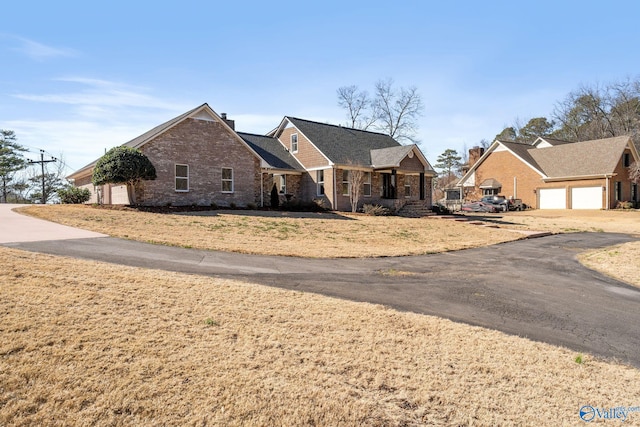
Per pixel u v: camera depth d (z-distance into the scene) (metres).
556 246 16.80
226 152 22.20
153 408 3.67
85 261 8.24
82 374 4.03
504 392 4.38
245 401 3.88
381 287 8.70
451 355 5.19
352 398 4.07
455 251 14.79
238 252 11.48
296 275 9.27
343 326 5.91
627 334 6.39
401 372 4.66
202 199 21.19
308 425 3.64
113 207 18.14
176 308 5.92
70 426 3.38
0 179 46.09
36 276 6.58
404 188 29.44
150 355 4.50
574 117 57.66
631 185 37.25
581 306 7.93
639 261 12.78
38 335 4.61
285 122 29.03
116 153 17.62
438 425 3.75
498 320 6.88
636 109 48.91
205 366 4.42
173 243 11.65
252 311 6.16
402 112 48.22
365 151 28.48
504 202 37.09
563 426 3.84
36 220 14.16
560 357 5.31
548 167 39.19
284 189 26.73
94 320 5.16
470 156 47.59
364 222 20.14
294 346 5.11
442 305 7.59
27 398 3.65
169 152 20.05
